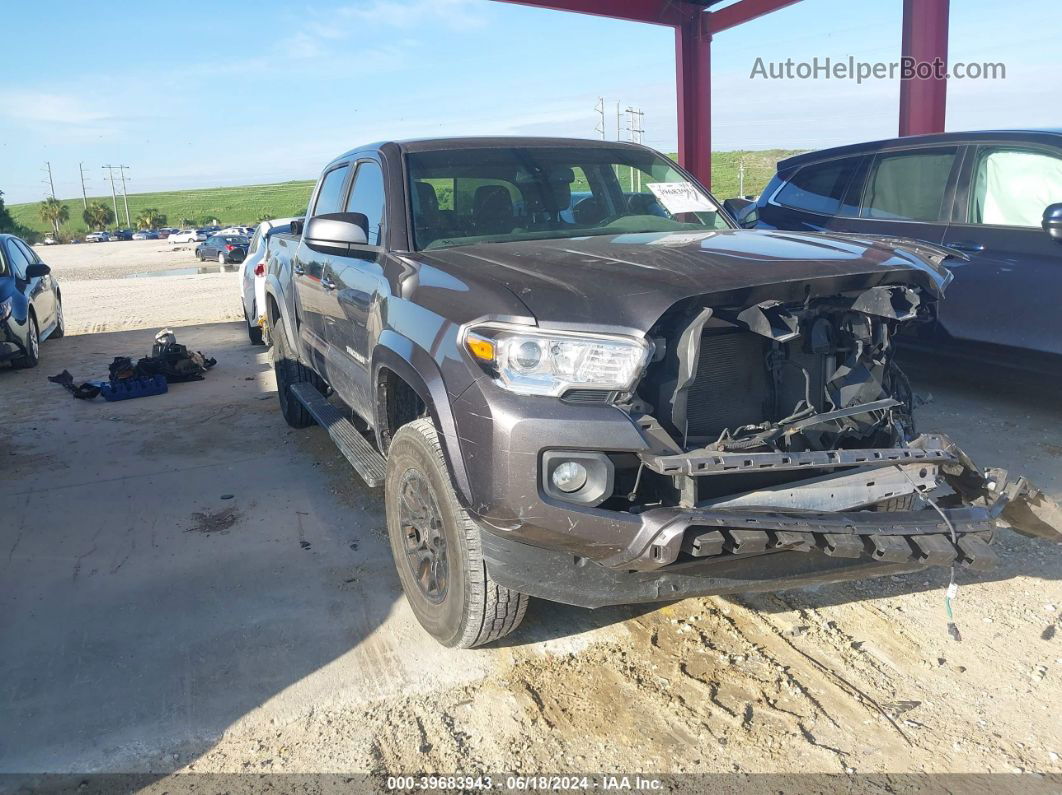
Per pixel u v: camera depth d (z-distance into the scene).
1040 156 5.31
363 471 3.62
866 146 6.41
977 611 3.29
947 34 8.30
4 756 2.58
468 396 2.55
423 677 2.96
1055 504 2.90
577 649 3.11
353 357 3.96
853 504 2.62
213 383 8.16
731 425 2.75
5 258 9.73
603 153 4.26
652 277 2.59
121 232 92.31
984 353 5.46
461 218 3.66
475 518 2.56
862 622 3.25
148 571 3.86
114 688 2.92
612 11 10.80
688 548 2.37
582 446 2.38
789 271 2.63
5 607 3.53
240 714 2.77
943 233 5.70
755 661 3.01
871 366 2.91
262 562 3.92
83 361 9.82
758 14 10.62
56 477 5.30
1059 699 2.74
